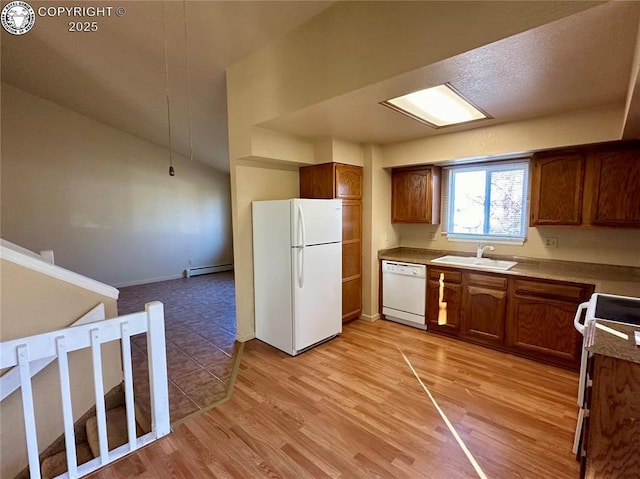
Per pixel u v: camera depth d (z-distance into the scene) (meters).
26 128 5.12
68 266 5.58
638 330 1.48
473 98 2.30
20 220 5.14
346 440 2.00
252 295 3.57
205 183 7.22
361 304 4.07
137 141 6.20
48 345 1.61
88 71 3.93
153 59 3.26
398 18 1.86
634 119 1.92
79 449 2.07
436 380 2.67
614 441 1.33
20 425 1.87
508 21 1.49
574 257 3.13
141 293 5.68
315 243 3.22
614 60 1.70
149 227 6.46
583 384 1.77
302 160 3.54
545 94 2.23
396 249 4.37
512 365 2.90
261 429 2.11
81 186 5.64
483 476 1.72
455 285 3.41
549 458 1.83
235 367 2.96
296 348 3.14
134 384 2.72
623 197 2.59
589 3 1.29
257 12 2.36
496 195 3.62
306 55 2.42
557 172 2.89
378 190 3.97
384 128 3.13
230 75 3.20
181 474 1.76
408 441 1.98
